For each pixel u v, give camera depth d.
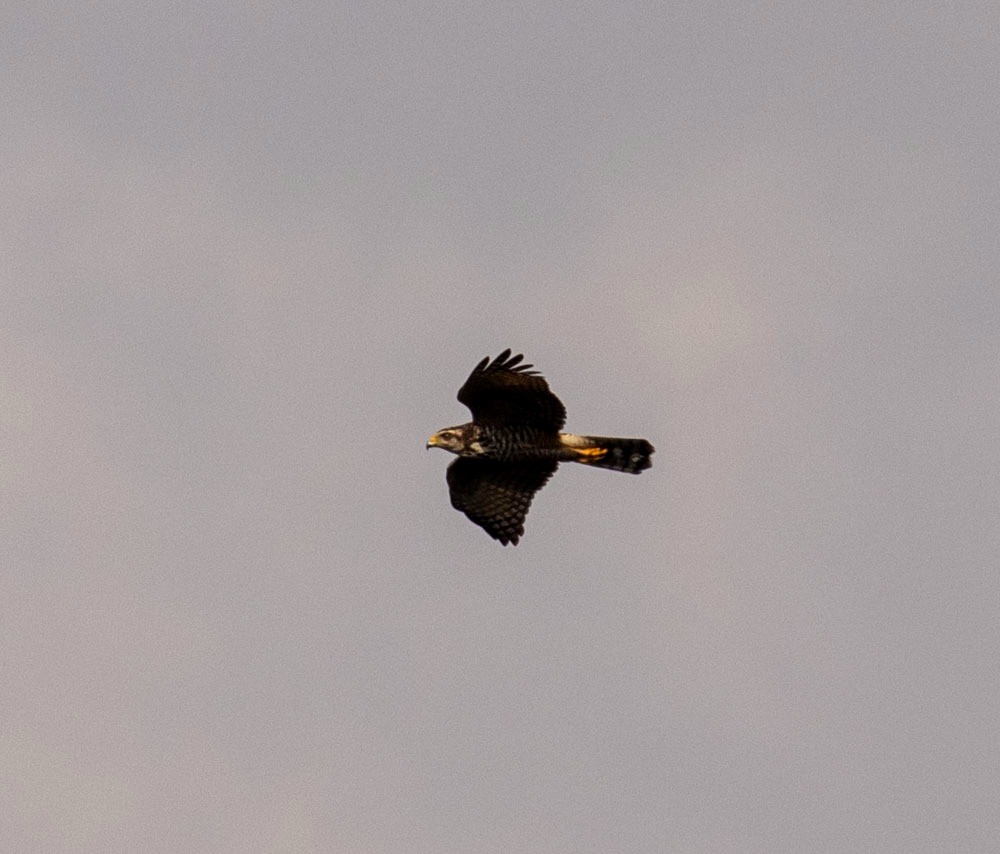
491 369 29.98
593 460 31.02
